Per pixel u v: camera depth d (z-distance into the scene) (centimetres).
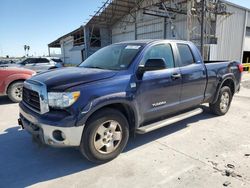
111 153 337
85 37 2311
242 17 1838
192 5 1460
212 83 509
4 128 487
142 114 368
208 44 1638
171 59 420
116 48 425
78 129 293
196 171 312
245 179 293
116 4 2000
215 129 478
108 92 315
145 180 292
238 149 381
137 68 357
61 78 315
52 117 292
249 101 770
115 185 282
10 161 344
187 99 451
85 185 283
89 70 356
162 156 356
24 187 280
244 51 2006
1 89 713
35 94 322
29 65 1439
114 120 332
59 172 313
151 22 1984
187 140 419
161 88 388
